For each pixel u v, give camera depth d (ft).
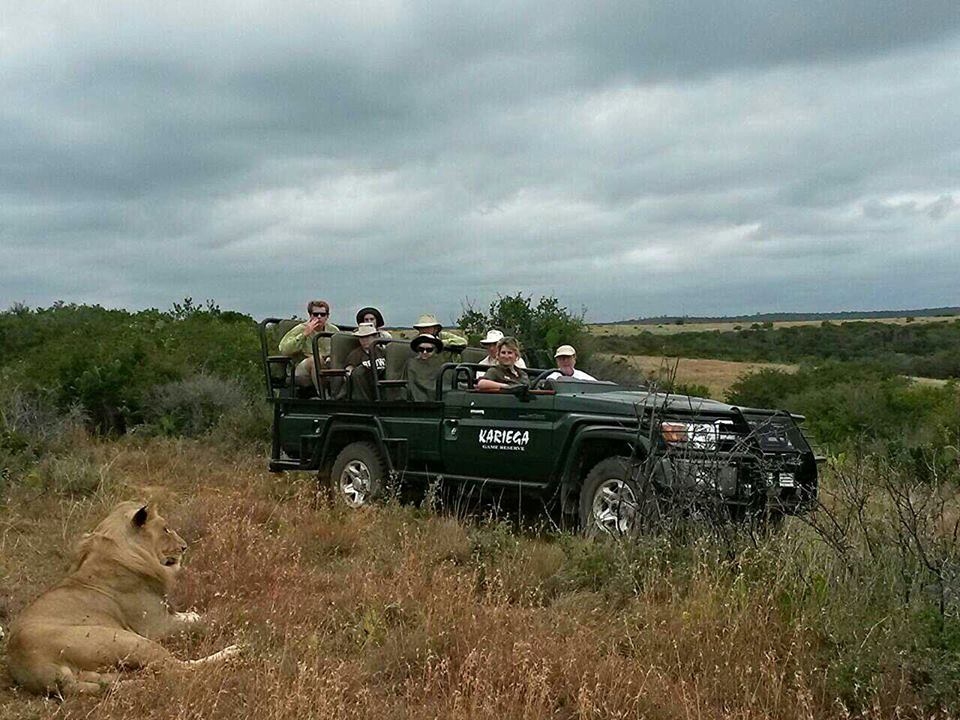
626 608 22.93
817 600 21.18
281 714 16.57
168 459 41.91
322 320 39.60
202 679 18.07
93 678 18.17
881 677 18.03
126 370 52.16
